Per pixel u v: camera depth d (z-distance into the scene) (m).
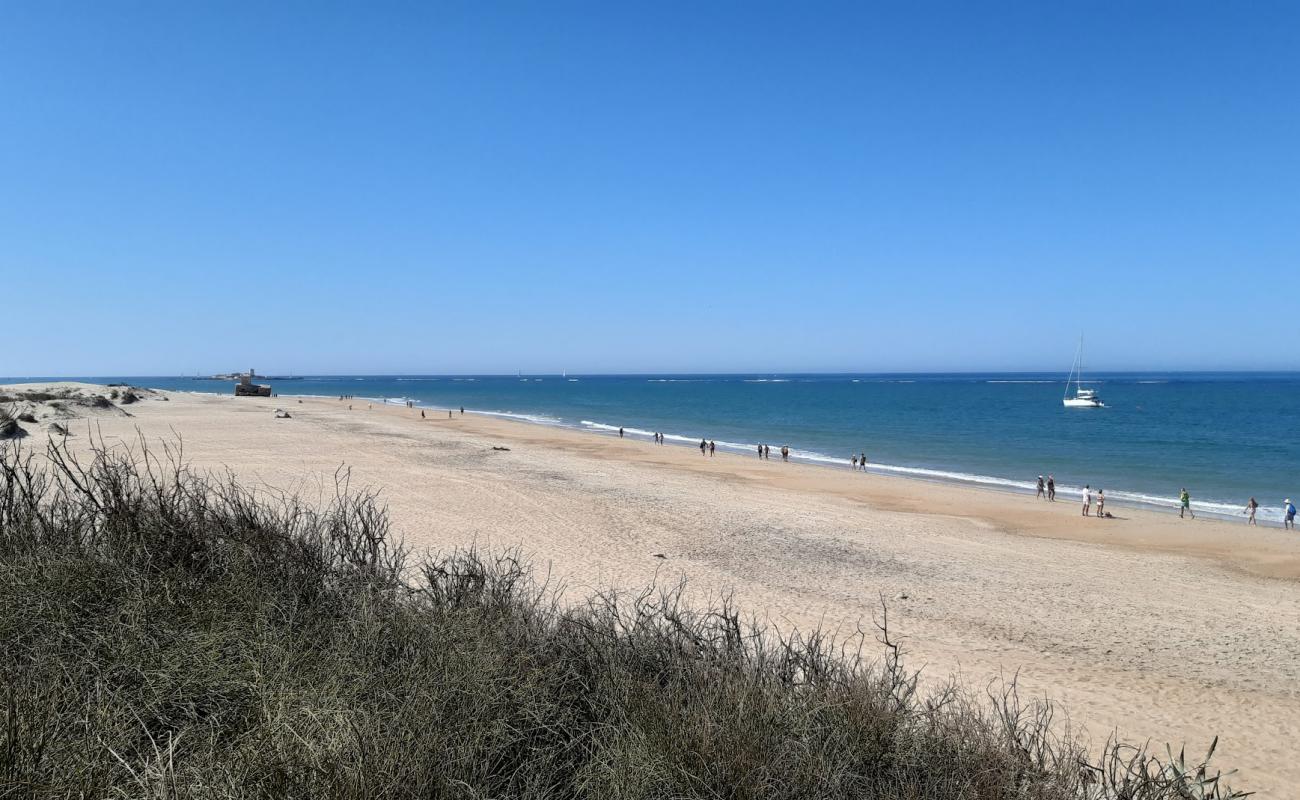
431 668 3.61
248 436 39.31
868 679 4.61
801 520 22.81
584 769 3.28
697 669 4.14
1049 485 32.28
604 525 19.58
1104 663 10.66
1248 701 9.37
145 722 3.27
